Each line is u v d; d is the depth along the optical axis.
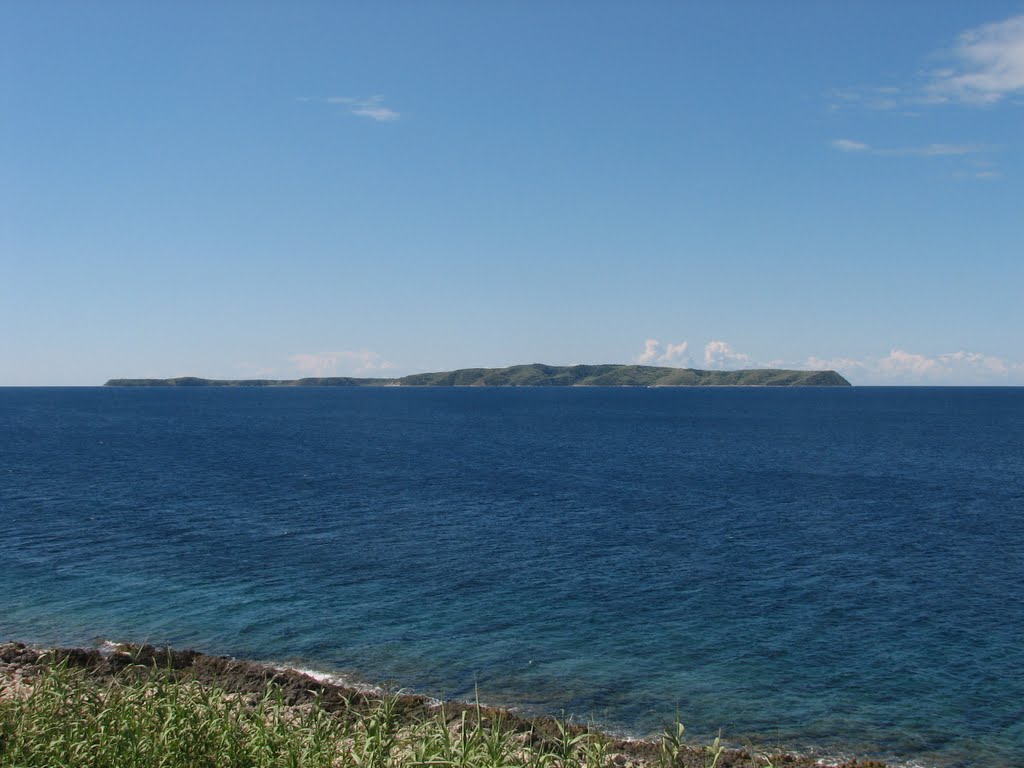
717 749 11.96
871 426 160.12
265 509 52.38
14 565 35.66
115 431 133.38
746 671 24.20
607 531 45.91
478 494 60.69
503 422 170.62
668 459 91.50
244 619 28.39
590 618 29.12
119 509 51.50
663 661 24.94
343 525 46.88
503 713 19.36
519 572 35.72
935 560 38.84
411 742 12.51
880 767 18.14
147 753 11.76
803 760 18.16
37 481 65.12
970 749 19.53
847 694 22.58
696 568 36.84
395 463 83.81
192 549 39.47
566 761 12.05
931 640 27.02
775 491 64.06
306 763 11.87
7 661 22.34
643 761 17.70
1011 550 41.25
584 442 116.88
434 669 24.05
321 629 27.45
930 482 70.62
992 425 164.12
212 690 14.64
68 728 12.27
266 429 142.00
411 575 34.91
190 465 79.19
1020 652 25.88
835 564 37.84
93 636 26.34
